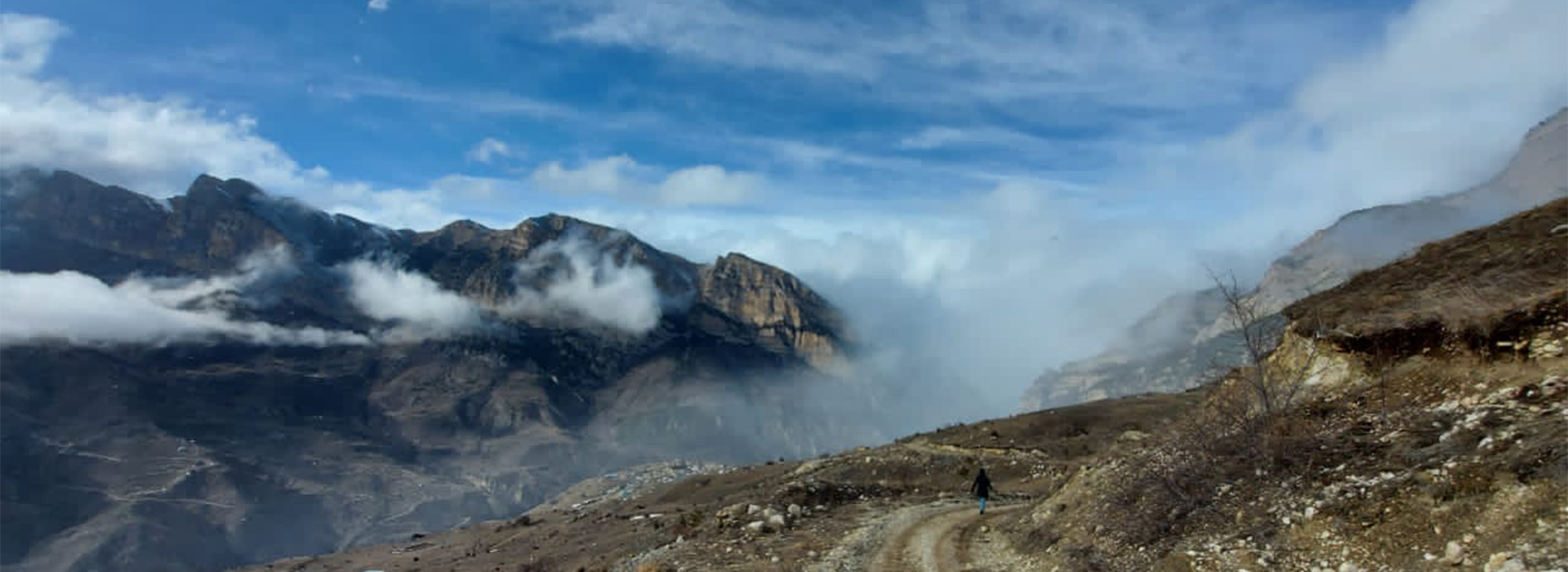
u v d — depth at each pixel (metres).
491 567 64.69
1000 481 61.41
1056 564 22.16
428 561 83.50
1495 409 16.36
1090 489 26.39
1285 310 27.66
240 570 103.62
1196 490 20.30
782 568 25.73
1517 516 12.91
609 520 82.75
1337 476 17.20
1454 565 12.94
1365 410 19.91
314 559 109.31
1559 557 11.30
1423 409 18.45
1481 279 21.00
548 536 81.00
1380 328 21.75
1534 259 20.50
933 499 45.19
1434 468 15.30
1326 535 15.64
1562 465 13.00
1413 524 14.45
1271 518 17.30
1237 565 16.19
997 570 24.34
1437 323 20.67
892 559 27.02
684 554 30.38
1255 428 20.83
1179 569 17.34
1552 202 24.92
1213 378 27.77
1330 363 22.55
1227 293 26.47
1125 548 20.31
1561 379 16.34
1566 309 17.91
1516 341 18.31
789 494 42.44
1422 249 27.03
